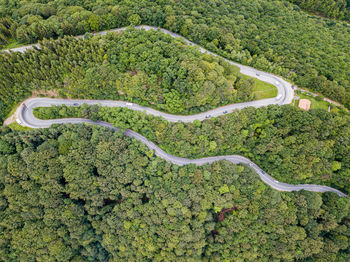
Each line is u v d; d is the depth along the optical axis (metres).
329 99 122.94
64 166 112.50
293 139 109.69
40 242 117.62
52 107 115.62
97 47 115.56
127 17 130.62
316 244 114.56
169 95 111.44
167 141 114.38
